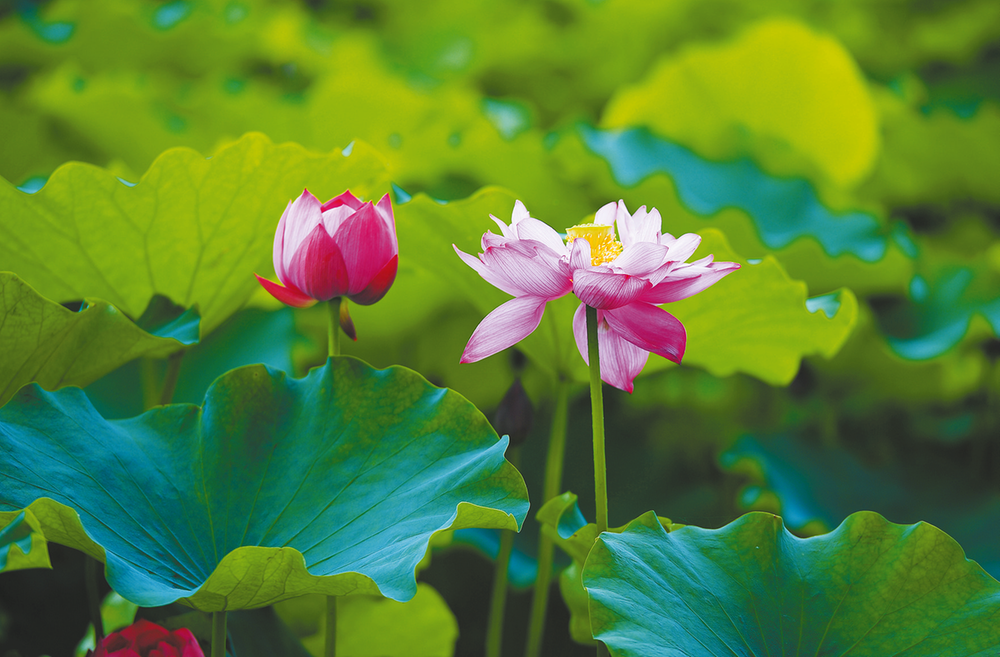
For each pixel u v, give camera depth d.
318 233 2.70
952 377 3.73
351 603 3.11
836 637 2.63
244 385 2.75
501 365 3.63
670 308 2.91
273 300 3.23
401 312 3.36
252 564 2.57
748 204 4.11
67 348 2.79
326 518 2.68
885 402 3.94
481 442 2.70
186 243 2.90
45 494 2.64
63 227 2.86
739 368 3.06
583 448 3.66
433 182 4.04
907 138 4.59
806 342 2.97
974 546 3.29
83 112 4.38
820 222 4.01
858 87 4.52
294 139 4.65
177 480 2.71
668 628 2.60
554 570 3.18
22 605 3.23
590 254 2.66
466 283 2.97
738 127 4.75
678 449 3.97
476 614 3.43
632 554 2.65
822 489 3.36
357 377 2.74
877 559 2.67
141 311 2.96
